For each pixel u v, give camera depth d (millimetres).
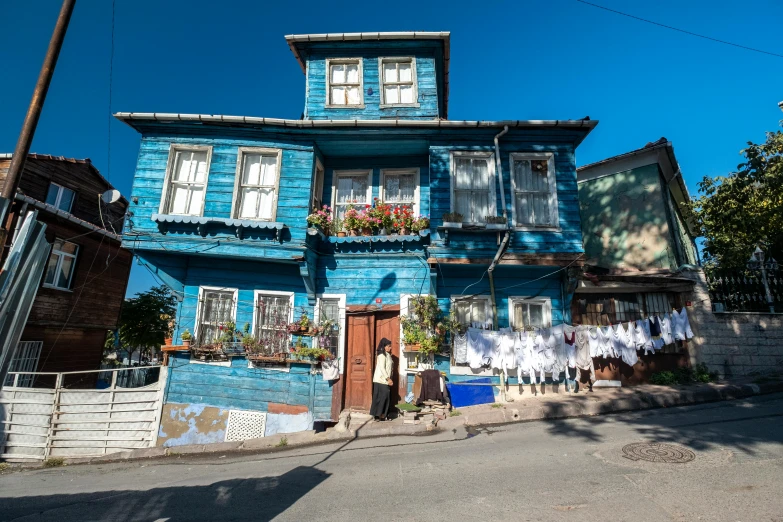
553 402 9133
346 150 11047
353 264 10609
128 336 19516
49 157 15953
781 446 6246
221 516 5195
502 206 9969
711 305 11258
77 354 16703
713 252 13164
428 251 9945
